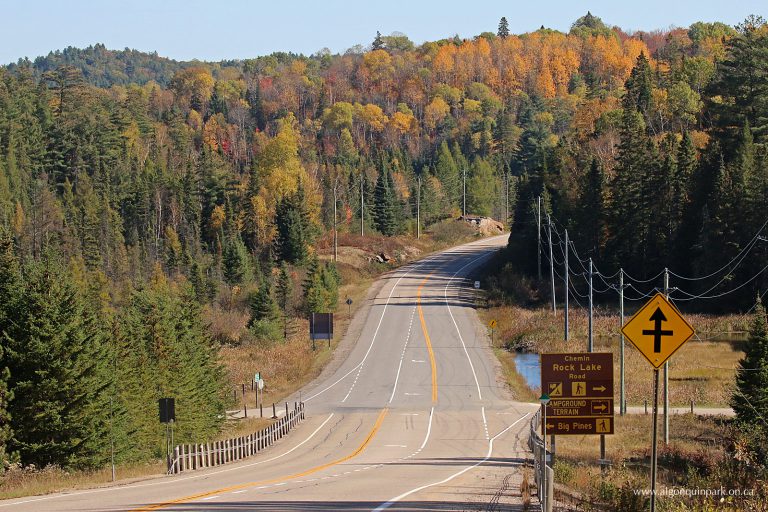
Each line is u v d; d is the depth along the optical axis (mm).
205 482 35188
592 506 26125
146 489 32500
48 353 47125
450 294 137375
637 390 74688
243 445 50188
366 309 127938
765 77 129000
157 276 134125
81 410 47219
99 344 49906
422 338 106812
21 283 49688
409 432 61156
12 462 44281
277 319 112375
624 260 125688
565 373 34531
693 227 119562
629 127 130250
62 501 28547
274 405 73188
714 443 49062
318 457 49125
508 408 72125
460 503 27391
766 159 107875
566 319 96375
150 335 58375
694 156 129500
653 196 124188
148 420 54219
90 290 97875
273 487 32312
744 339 94500
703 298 112125
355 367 93438
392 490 30984
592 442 52500
